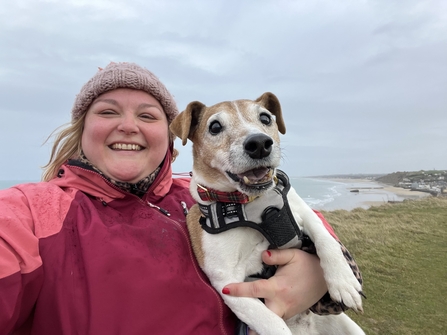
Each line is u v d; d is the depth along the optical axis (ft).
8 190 1.38
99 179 1.52
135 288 1.22
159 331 1.20
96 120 1.57
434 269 6.19
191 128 1.96
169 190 1.97
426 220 11.46
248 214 1.54
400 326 4.17
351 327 1.78
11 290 1.06
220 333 1.40
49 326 1.14
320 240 1.53
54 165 1.76
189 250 1.57
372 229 9.74
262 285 1.44
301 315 1.71
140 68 1.73
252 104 1.90
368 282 5.62
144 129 1.65
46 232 1.25
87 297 1.16
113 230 1.33
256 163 1.51
